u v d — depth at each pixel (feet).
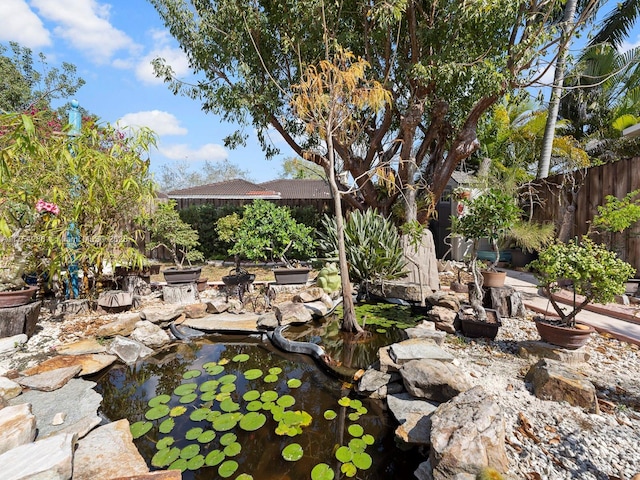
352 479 5.53
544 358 8.08
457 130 24.41
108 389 8.54
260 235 17.02
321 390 8.44
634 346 9.71
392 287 15.92
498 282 13.60
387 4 16.31
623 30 30.12
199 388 8.44
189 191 40.70
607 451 5.46
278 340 11.08
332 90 11.21
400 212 23.45
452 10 17.72
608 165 17.31
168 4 19.10
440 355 8.31
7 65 37.93
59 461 4.60
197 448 6.11
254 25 19.65
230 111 21.07
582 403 6.65
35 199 11.12
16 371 8.41
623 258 15.89
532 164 34.45
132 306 13.60
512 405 6.82
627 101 30.35
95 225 12.87
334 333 12.00
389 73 20.59
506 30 19.21
